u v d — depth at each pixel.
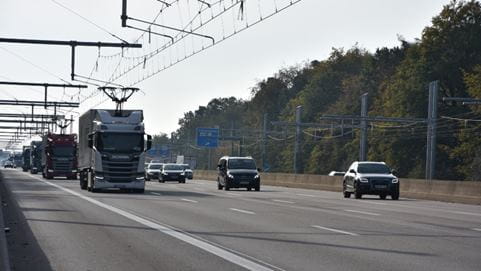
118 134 48.00
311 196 46.81
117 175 47.78
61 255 16.16
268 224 23.92
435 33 97.88
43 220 25.36
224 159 58.47
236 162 57.41
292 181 72.44
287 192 54.25
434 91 59.66
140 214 28.27
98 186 47.62
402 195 50.59
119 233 20.97
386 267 14.41
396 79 107.12
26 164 139.62
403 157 99.00
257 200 39.84
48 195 43.56
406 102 98.12
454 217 28.39
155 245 17.97
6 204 34.25
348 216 27.81
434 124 59.53
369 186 43.84
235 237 19.83
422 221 25.92
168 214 28.30
